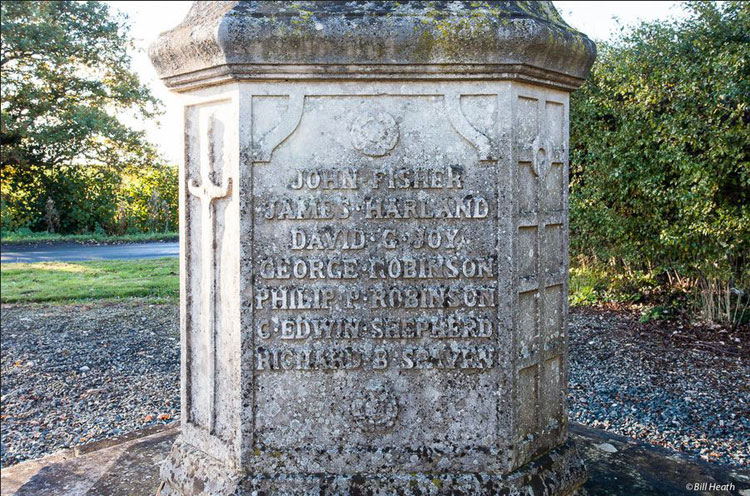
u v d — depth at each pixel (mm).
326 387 2236
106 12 16172
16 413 4574
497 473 2221
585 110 7449
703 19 6434
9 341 6762
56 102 16172
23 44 14688
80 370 5664
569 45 2289
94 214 20297
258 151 2184
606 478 2744
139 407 4664
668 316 7215
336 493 2178
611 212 7340
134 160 17297
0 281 10828
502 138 2182
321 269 2219
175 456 2494
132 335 7043
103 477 2783
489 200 2201
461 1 2191
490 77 2160
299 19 2061
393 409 2227
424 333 2229
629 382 5078
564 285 2535
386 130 2189
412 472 2221
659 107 6730
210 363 2369
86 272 11883
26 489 2709
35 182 19016
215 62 2150
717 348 6059
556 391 2525
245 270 2203
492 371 2232
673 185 6801
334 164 2203
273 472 2230
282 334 2227
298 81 2172
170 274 11594
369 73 2139
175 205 21094
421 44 2068
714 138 5906
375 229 2219
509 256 2205
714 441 3801
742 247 6348
